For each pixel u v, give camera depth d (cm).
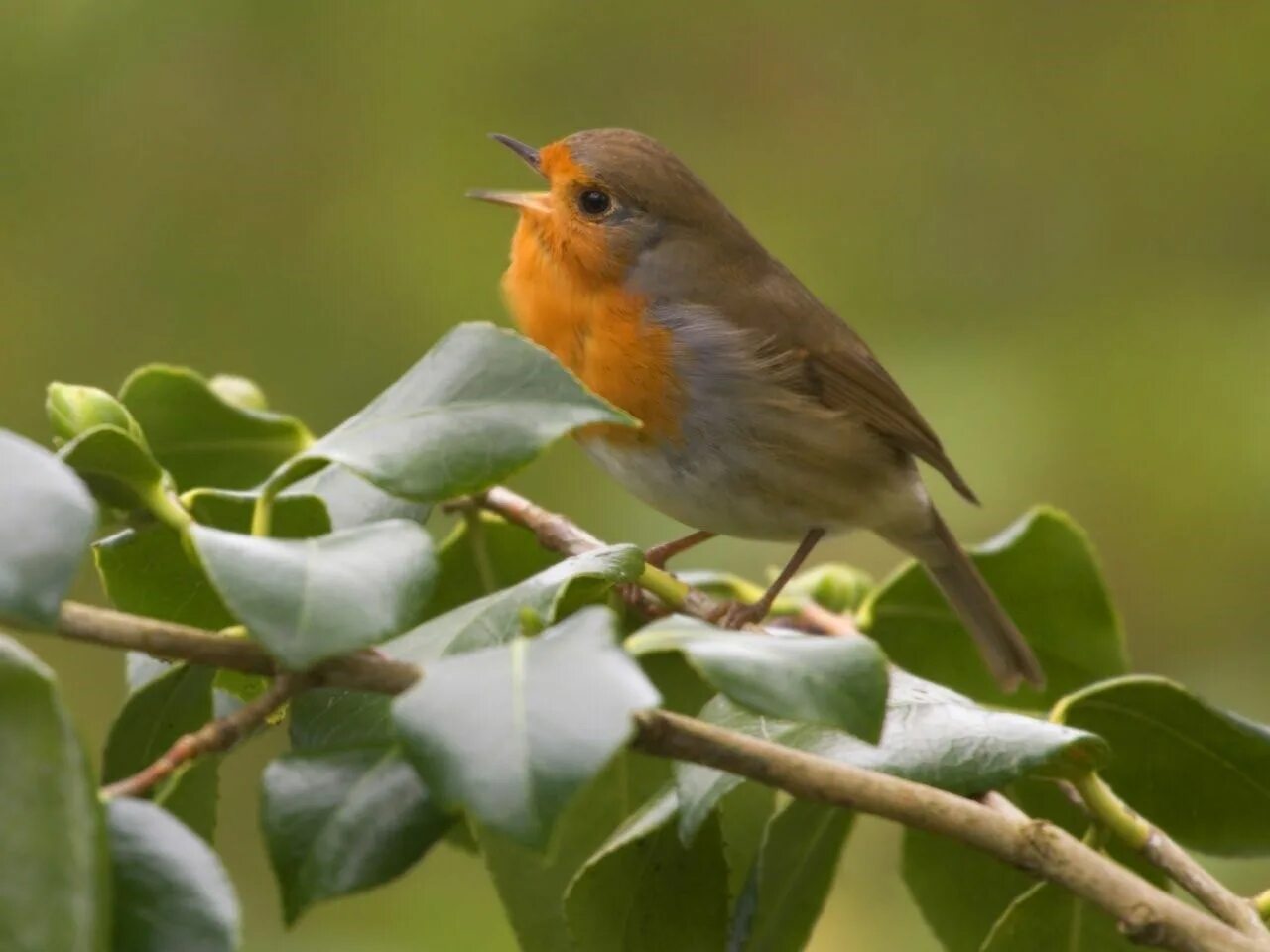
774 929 493
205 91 1269
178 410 558
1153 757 506
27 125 1248
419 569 312
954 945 522
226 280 1242
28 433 1207
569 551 543
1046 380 1197
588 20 1323
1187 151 1343
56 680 285
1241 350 1227
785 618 641
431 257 1241
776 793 488
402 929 970
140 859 295
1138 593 1173
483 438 343
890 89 1364
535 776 273
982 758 395
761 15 1360
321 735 374
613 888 420
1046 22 1382
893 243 1316
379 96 1286
